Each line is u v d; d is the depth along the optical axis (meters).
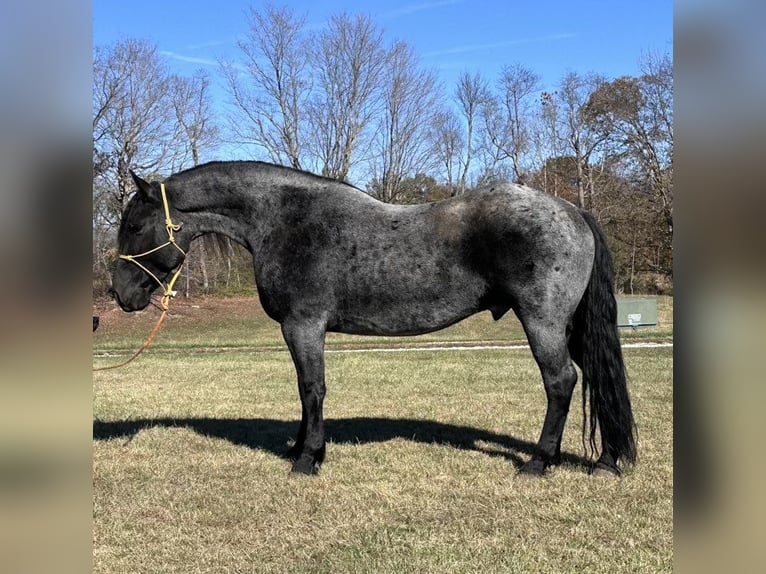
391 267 4.56
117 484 4.67
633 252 34.16
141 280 5.05
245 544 3.66
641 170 34.84
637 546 3.54
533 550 3.52
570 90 36.41
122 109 26.81
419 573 3.28
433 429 6.37
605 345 4.50
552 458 4.65
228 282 27.70
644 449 5.34
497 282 4.43
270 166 4.95
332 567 3.35
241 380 10.20
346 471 4.89
